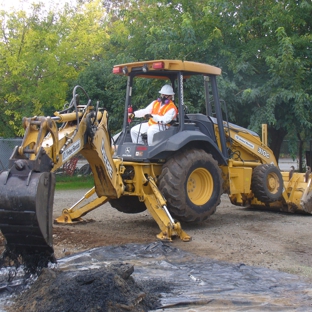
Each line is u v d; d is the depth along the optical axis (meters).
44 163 4.89
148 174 8.20
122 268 4.73
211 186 8.55
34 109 18.08
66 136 5.83
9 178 4.67
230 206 11.70
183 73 8.88
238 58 14.38
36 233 4.64
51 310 4.27
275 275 5.60
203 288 5.06
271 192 9.91
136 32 16.17
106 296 4.33
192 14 15.77
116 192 7.57
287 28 15.00
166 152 8.16
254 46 14.68
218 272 5.70
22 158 4.91
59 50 18.48
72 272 4.93
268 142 15.41
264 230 8.52
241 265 6.00
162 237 7.48
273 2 15.30
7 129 18.25
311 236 8.04
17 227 4.63
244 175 9.52
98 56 24.05
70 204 11.91
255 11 15.29
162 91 8.68
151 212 7.84
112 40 17.78
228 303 4.62
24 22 18.42
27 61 17.56
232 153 9.73
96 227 8.59
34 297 4.49
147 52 15.86
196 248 7.08
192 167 8.20
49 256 4.94
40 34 18.09
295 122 14.52
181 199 8.02
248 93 13.45
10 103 18.17
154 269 5.80
